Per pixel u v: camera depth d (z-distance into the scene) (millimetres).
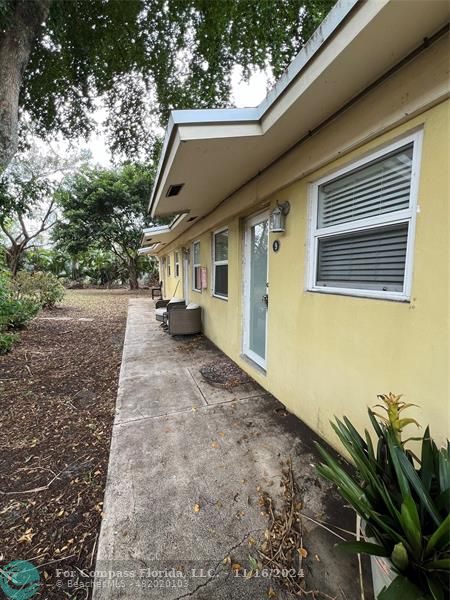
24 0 4617
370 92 1568
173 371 3859
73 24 6152
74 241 16266
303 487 1763
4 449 2262
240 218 3803
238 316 3982
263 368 3490
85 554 1383
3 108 4500
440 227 1319
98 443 2330
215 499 1679
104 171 16562
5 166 4621
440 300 1335
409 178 1512
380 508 1154
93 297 15188
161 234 7219
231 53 6738
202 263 5871
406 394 1529
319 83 1521
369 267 1813
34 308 7137
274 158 2582
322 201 2232
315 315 2271
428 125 1341
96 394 3291
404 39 1220
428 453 1212
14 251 13820
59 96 7254
